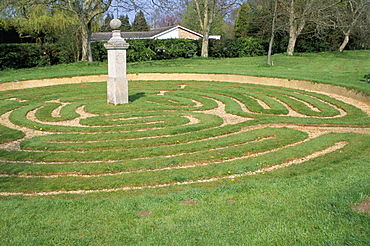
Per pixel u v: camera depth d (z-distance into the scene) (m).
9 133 12.18
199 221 5.54
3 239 5.14
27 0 28.50
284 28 37.03
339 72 25.06
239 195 6.59
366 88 17.73
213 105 16.92
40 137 11.64
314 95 18.92
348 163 8.49
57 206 6.36
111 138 11.51
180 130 12.32
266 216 5.58
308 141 10.59
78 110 16.19
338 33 45.38
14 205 6.44
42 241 5.07
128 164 8.99
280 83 22.20
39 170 8.68
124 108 16.00
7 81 21.44
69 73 24.53
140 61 36.00
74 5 30.86
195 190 6.97
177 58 39.59
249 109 16.02
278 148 10.32
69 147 10.47
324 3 38.84
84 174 8.59
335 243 4.59
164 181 7.93
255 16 43.16
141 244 4.92
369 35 45.59
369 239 4.60
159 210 6.03
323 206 5.72
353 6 42.88
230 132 12.27
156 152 9.93
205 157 9.42
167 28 52.75
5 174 8.57
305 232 4.93
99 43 36.62
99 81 24.55
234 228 5.24
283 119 13.84
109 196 7.23
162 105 16.91
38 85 22.72
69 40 34.22
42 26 32.88
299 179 7.41
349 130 12.40
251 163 8.88
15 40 38.97
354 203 5.72
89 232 5.31
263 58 38.62
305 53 43.22
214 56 43.59
